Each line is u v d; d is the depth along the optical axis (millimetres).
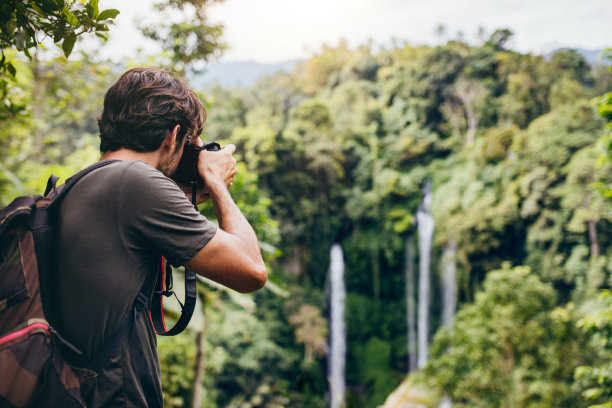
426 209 45812
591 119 33406
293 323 36250
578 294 30531
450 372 14609
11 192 6605
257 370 28141
